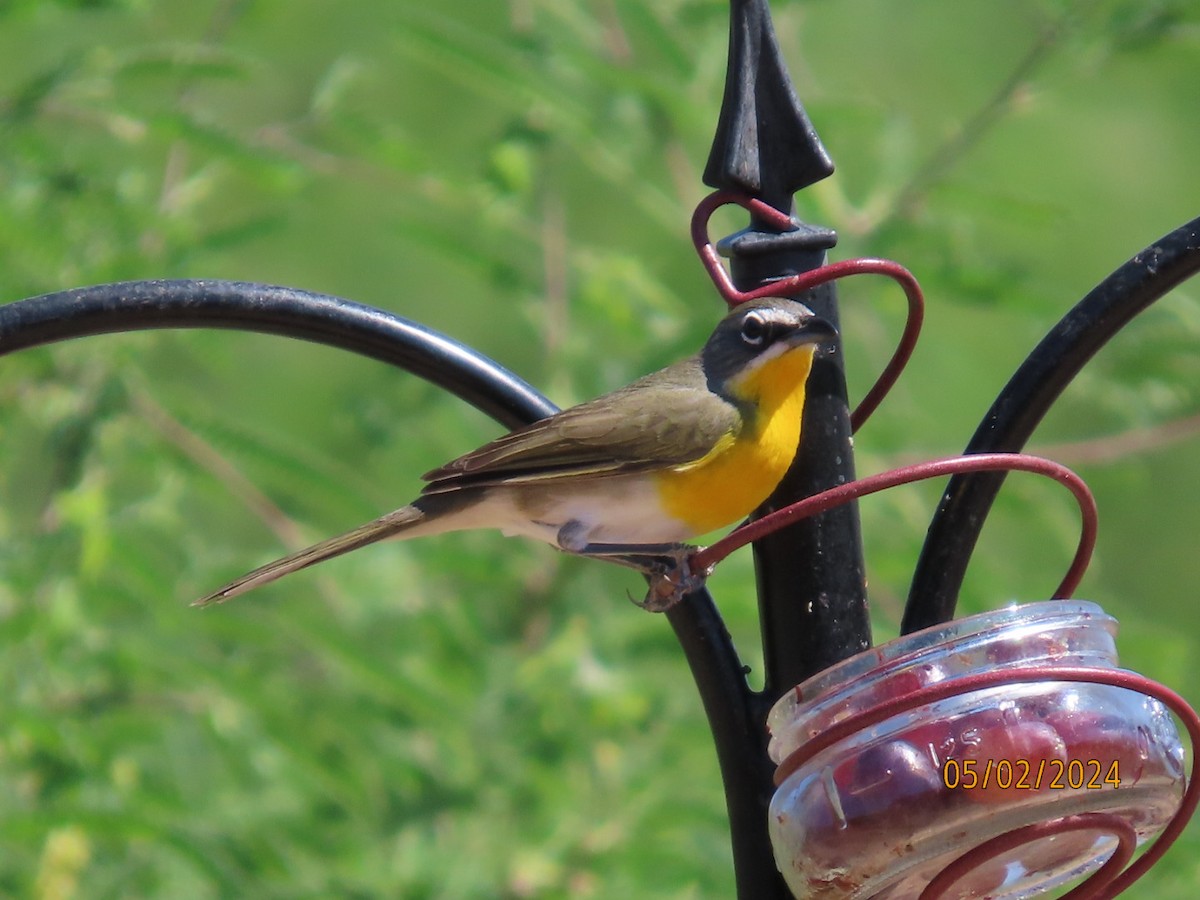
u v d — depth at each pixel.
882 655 6.11
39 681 11.31
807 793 6.11
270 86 15.52
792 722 6.19
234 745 11.67
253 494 12.53
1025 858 6.48
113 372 12.46
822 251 7.15
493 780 12.18
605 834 11.93
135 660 11.42
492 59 12.52
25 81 12.73
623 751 12.35
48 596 11.49
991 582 12.40
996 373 14.61
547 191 14.03
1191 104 17.58
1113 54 13.03
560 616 13.04
